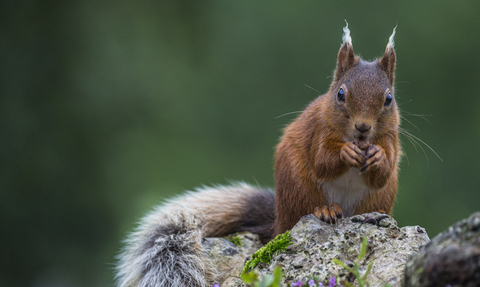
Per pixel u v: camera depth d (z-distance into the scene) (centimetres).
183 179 1593
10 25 1377
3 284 1312
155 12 1560
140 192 1493
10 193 1334
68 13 1453
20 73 1366
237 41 1761
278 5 1778
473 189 1548
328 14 1758
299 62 1750
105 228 1427
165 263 626
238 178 1662
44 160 1376
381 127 603
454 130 1642
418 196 1531
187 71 1653
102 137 1488
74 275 1352
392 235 494
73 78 1433
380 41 1702
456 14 1695
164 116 1614
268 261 502
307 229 514
